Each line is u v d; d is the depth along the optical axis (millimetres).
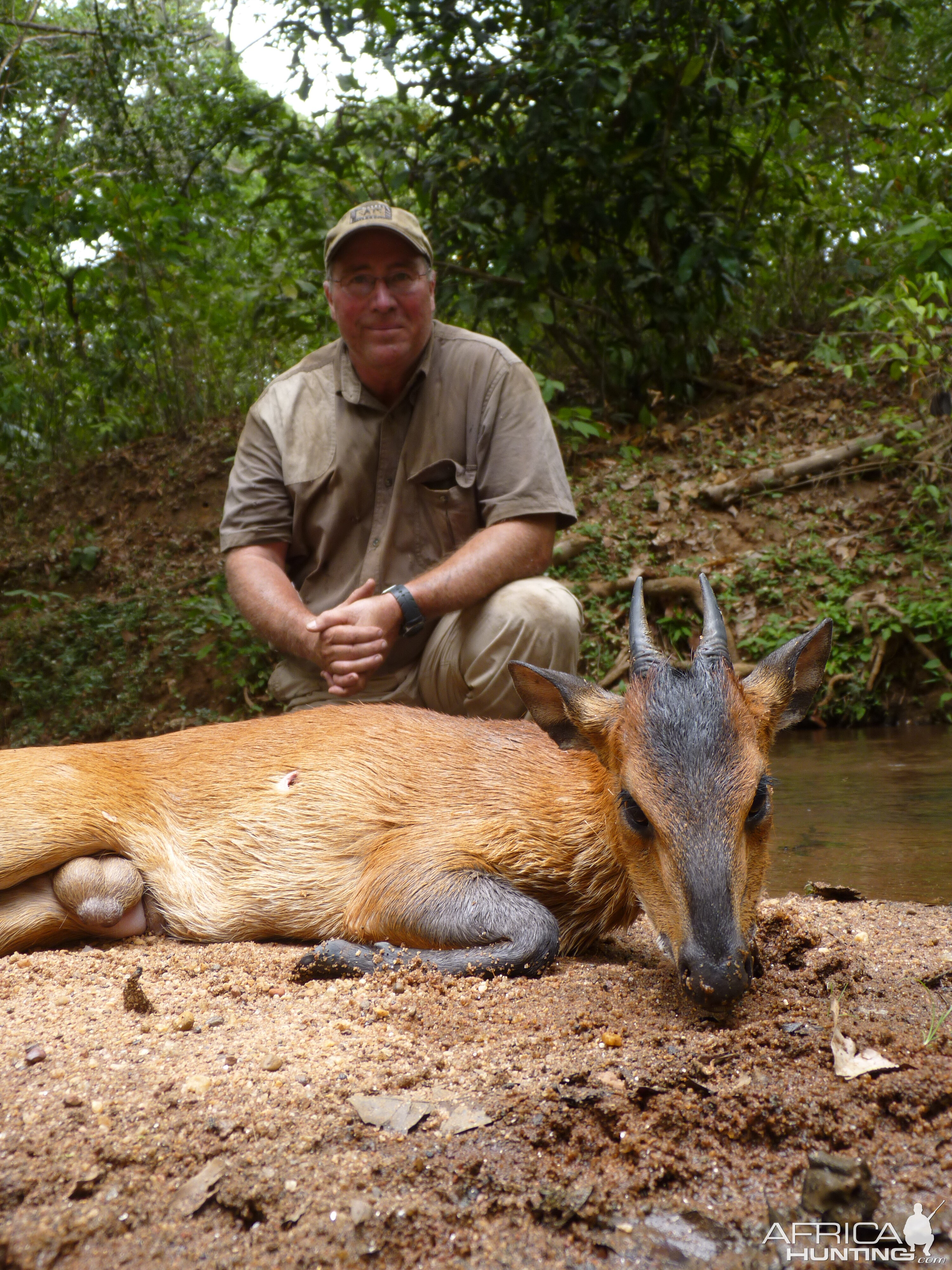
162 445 5906
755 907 1456
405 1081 1234
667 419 5309
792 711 1612
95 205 5473
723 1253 959
